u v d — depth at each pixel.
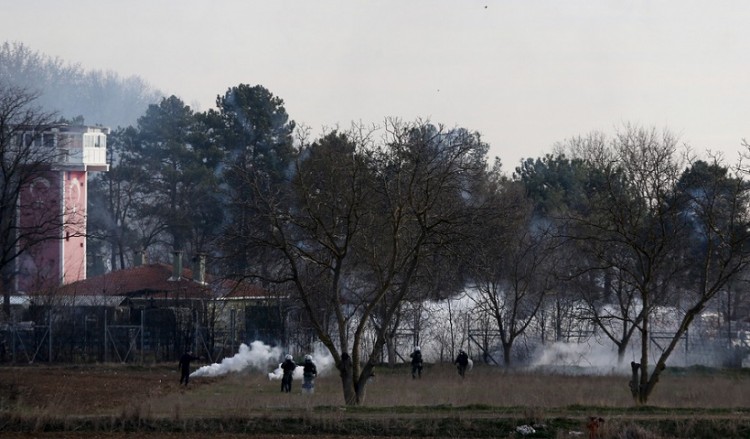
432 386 77.44
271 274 77.44
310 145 72.75
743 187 77.50
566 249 108.38
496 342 109.50
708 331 104.81
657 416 52.75
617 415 53.22
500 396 66.00
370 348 102.06
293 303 95.94
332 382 85.75
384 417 51.78
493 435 49.47
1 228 105.44
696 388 75.81
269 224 66.12
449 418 51.31
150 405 56.12
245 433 49.41
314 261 66.25
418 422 50.69
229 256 66.94
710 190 81.31
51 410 52.12
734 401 64.81
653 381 64.06
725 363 101.12
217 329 105.00
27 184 111.56
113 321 106.88
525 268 107.56
